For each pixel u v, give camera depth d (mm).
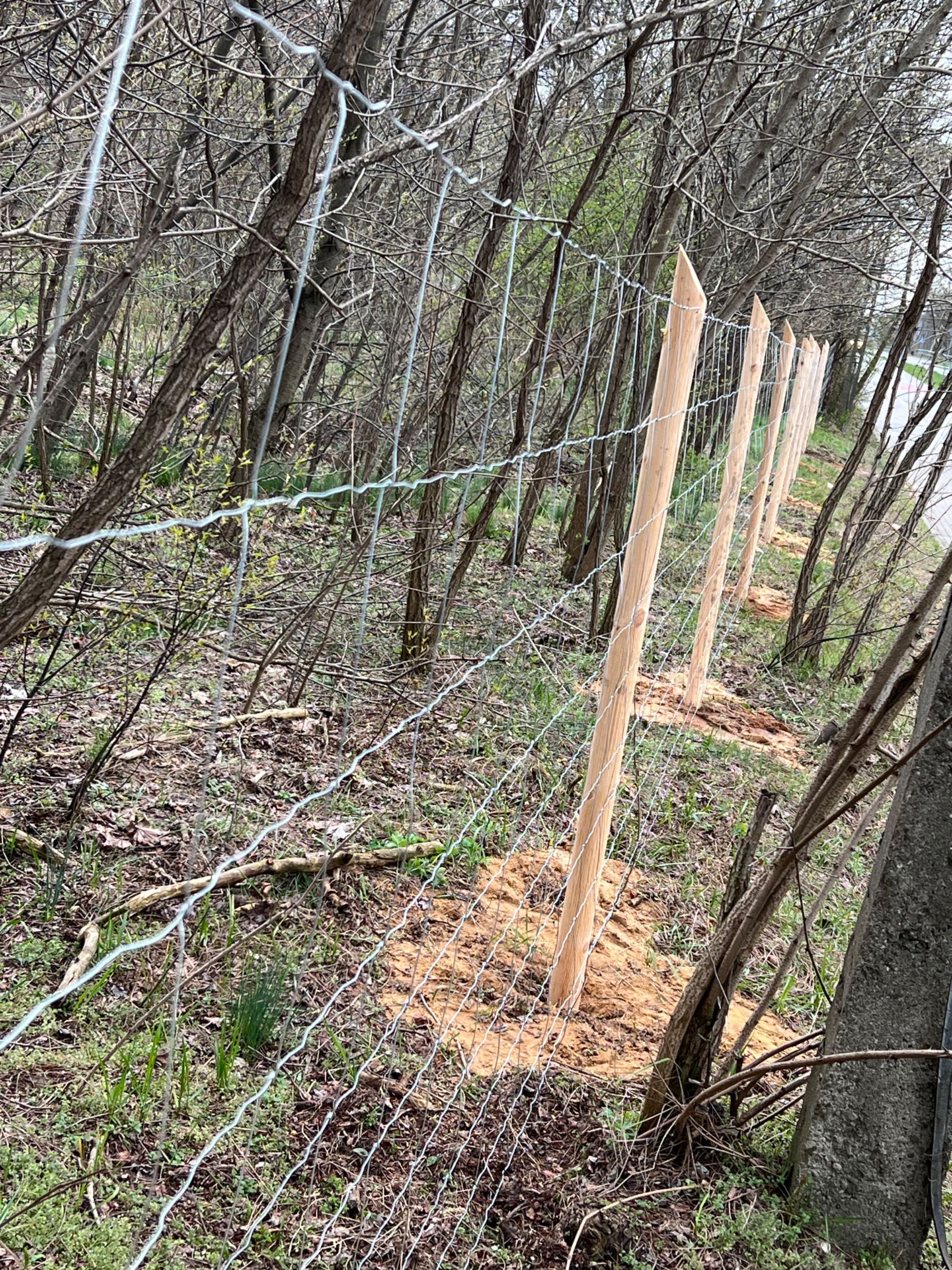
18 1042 2588
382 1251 2240
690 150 7387
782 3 7934
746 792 5266
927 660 2496
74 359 2891
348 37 1773
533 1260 2316
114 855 3396
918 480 7254
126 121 4867
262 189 5574
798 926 4148
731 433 5961
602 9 7168
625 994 3482
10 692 4203
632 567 3033
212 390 8273
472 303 5023
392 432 7027
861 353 16234
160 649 4598
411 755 4539
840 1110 2582
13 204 4383
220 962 3012
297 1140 2492
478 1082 2824
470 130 7238
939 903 2500
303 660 4906
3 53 3711
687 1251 2414
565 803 4504
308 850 3639
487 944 3508
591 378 7160
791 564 10766
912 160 6289
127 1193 2244
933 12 7562
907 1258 2605
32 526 4348
